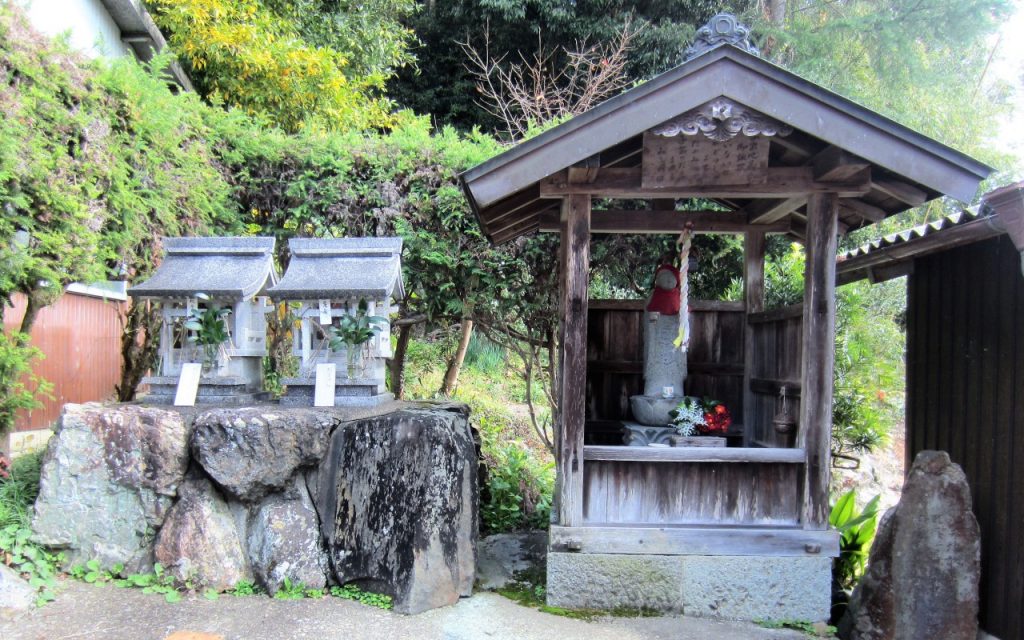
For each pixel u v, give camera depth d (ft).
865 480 25.09
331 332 14.35
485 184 11.62
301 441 12.76
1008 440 11.37
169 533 12.32
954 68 50.52
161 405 14.01
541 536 16.99
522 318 19.40
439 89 47.91
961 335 12.98
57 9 22.53
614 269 20.56
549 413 27.20
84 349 27.25
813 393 12.47
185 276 14.26
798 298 19.94
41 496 12.56
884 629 11.72
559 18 40.47
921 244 12.34
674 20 41.60
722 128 11.63
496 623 11.69
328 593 12.46
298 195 17.81
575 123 11.53
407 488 12.41
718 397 17.61
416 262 18.15
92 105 13.47
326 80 32.94
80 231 12.87
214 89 32.14
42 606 11.07
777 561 12.40
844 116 11.16
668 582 12.46
